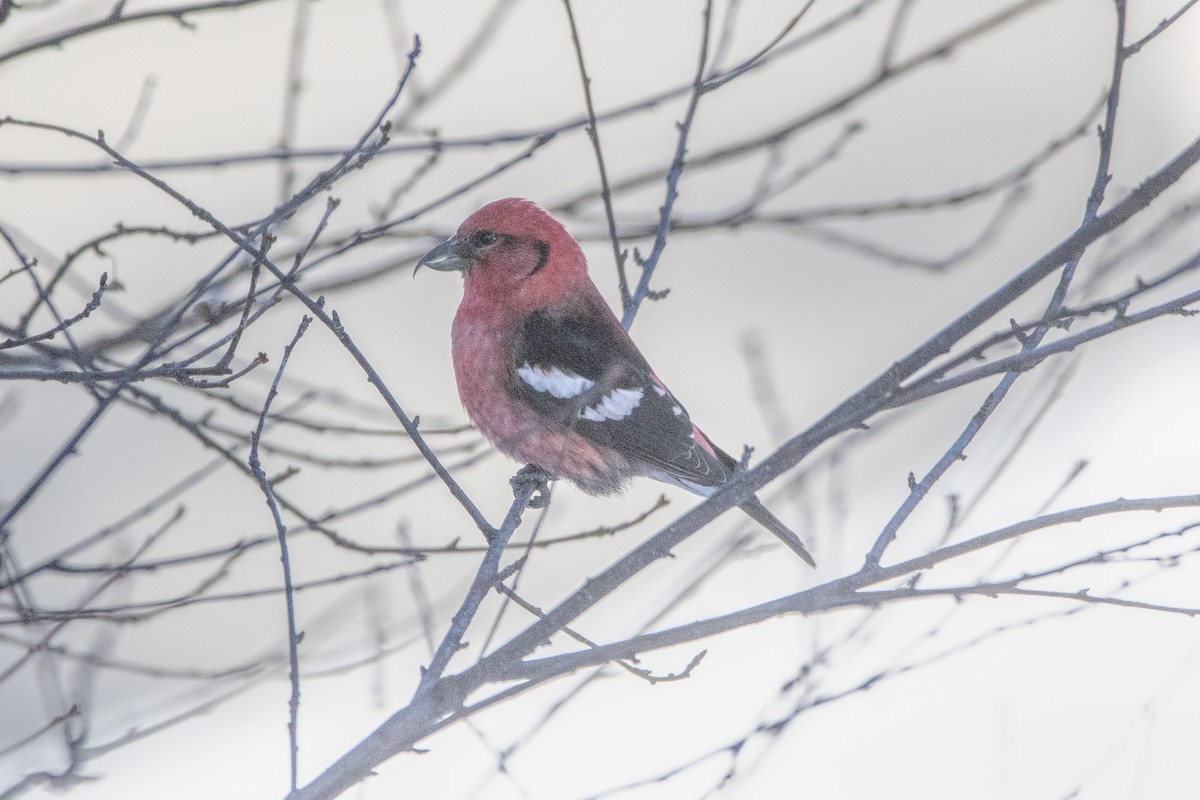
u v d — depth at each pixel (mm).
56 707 9492
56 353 7430
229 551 7523
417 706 6914
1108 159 7211
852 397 7238
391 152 7719
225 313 7699
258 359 6961
